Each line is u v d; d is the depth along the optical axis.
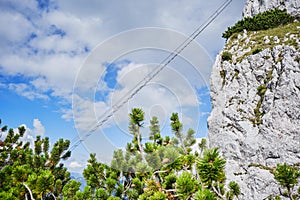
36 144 9.26
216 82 28.95
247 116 24.06
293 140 20.45
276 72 24.34
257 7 39.88
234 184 5.55
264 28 32.78
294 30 27.80
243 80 26.42
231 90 26.77
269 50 26.16
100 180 6.13
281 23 32.34
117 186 5.67
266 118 22.64
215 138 25.14
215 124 26.08
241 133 23.30
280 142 20.84
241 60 27.80
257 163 21.03
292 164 19.50
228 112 25.17
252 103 24.66
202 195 2.36
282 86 23.11
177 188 2.57
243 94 25.70
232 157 22.56
